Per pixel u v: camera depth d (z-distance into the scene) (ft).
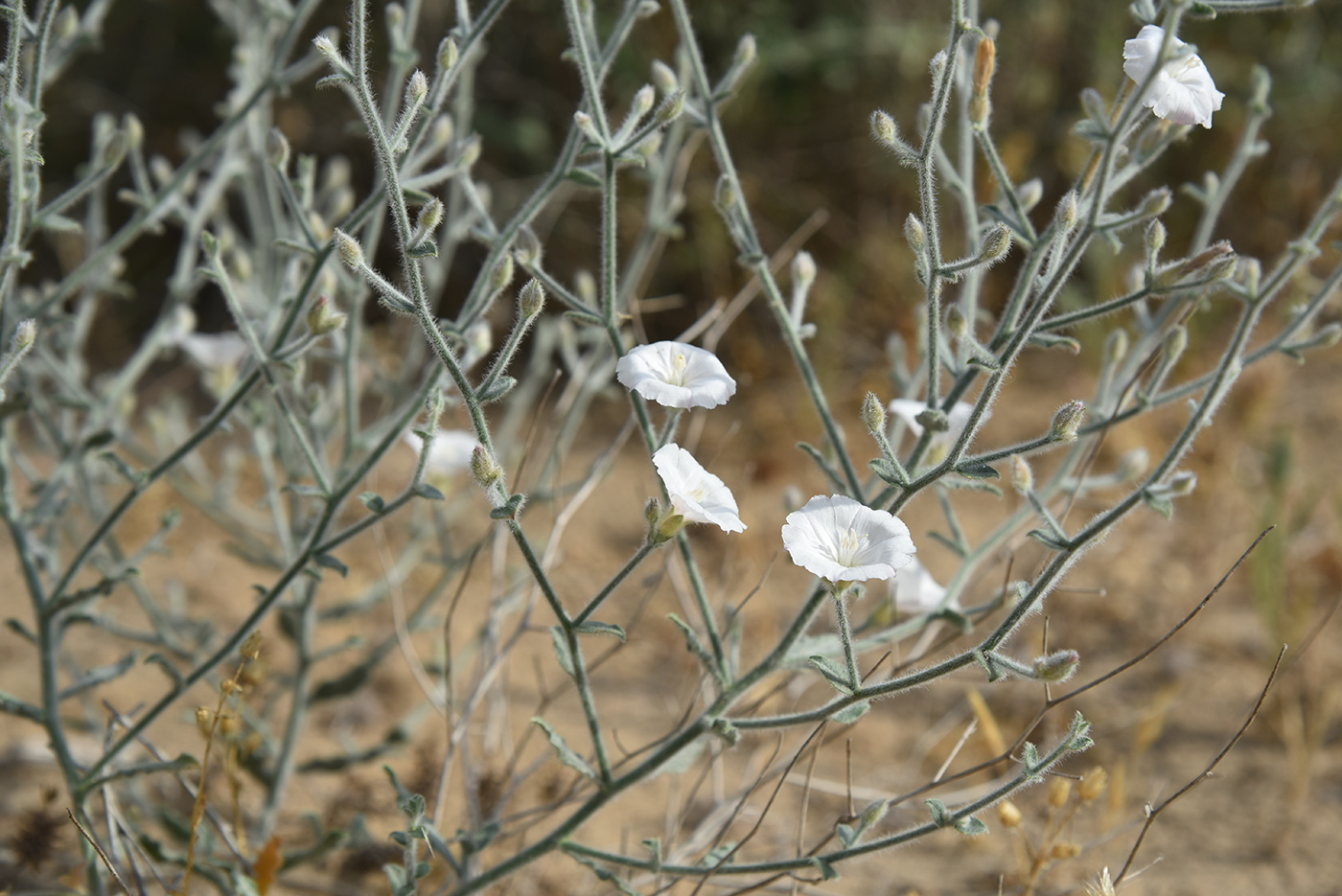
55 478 2.48
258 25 2.83
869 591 2.99
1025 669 2.14
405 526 3.39
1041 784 2.74
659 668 2.94
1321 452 3.66
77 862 2.50
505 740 2.67
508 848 2.60
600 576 3.26
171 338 2.64
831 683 2.18
